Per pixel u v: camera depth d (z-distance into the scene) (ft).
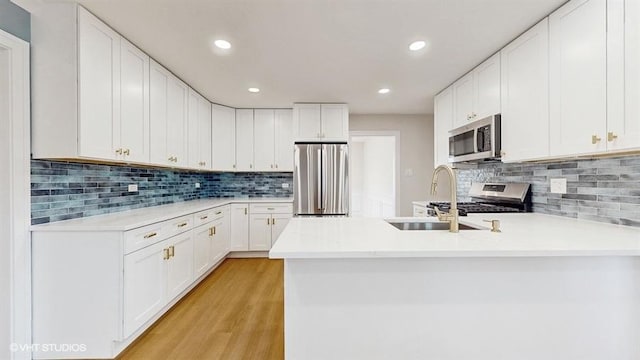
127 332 6.08
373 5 5.79
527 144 6.62
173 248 8.01
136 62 7.55
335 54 8.00
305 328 4.14
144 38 7.13
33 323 5.90
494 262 4.16
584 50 5.22
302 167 13.04
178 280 8.32
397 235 4.81
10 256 5.56
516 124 6.98
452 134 9.87
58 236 5.92
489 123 7.75
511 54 7.18
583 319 4.16
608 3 4.78
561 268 4.15
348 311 4.16
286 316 4.14
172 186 11.68
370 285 4.16
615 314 4.16
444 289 4.15
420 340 4.16
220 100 12.71
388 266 4.15
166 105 9.04
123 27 6.64
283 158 14.16
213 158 13.10
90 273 5.94
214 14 6.11
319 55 8.05
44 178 6.26
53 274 5.92
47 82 5.89
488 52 7.84
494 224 5.08
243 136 14.10
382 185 20.40
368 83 10.39
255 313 8.05
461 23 6.43
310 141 13.12
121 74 7.00
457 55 8.02
